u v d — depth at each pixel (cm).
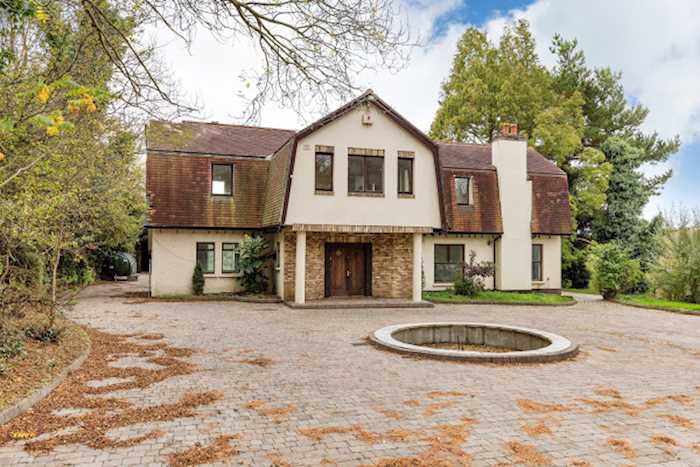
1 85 694
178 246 2016
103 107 989
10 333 806
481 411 623
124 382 728
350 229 1805
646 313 1805
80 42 754
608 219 3120
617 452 498
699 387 759
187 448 491
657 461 478
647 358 985
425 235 2214
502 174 2284
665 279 2156
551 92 3206
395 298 1989
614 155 3108
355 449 495
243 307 1731
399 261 2011
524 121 3080
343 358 931
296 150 1762
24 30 753
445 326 1248
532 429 560
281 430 547
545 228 2328
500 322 1482
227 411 609
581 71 3462
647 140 3450
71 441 500
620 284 2242
